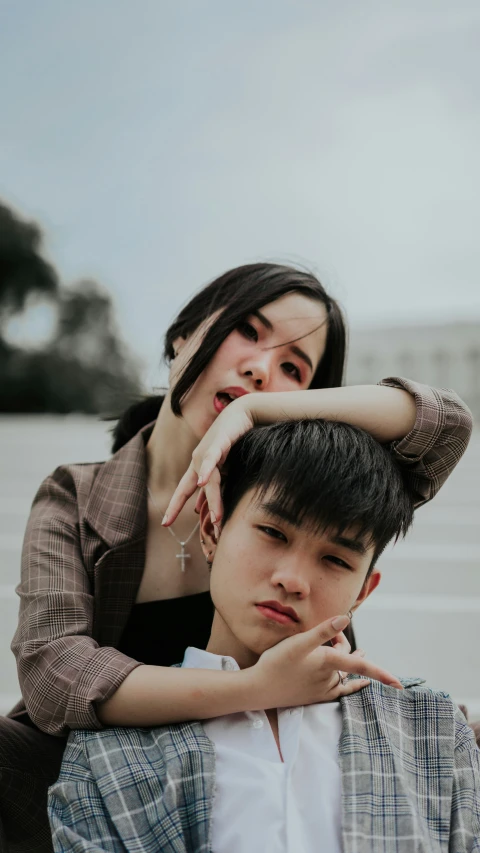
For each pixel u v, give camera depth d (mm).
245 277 1686
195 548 1651
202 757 1162
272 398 1399
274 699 1192
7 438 9461
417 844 1105
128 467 1636
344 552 1206
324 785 1168
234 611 1232
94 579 1521
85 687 1250
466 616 3449
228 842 1120
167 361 1848
